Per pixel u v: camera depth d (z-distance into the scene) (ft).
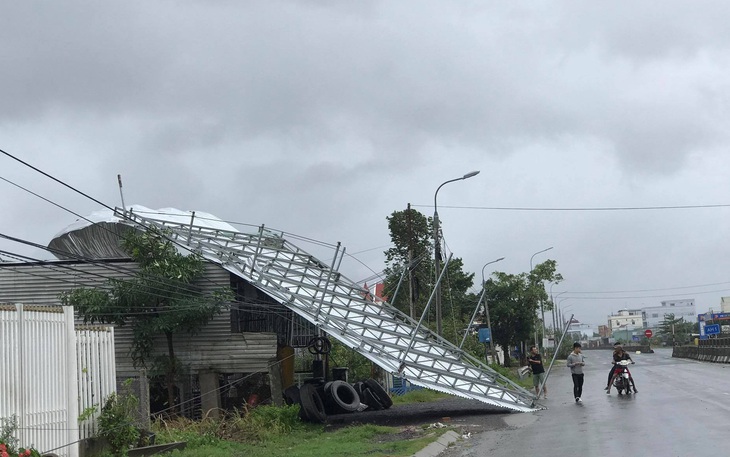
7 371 42.27
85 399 50.47
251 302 94.99
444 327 167.22
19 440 42.68
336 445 59.98
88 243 94.07
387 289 174.19
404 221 176.35
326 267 94.48
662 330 582.76
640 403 81.82
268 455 55.67
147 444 55.72
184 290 86.94
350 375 116.67
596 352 468.34
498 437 62.44
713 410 68.18
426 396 119.34
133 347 86.43
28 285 89.25
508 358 249.14
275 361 87.45
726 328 314.35
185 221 100.12
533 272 244.83
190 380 88.84
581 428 62.69
